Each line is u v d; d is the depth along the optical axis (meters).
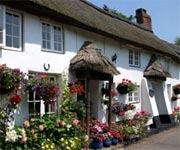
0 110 8.55
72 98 11.55
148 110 18.27
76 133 10.67
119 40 14.92
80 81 12.70
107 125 12.94
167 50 21.61
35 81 9.34
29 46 9.96
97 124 12.59
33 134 9.02
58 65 11.17
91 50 12.16
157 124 18.91
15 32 9.60
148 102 18.31
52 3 10.83
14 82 8.64
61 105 11.12
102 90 13.98
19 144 8.66
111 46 14.96
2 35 8.91
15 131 8.48
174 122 21.34
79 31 12.45
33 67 10.05
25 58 9.76
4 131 8.51
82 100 12.16
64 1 13.17
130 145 13.30
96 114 13.70
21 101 9.44
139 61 18.19
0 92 8.67
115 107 14.59
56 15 10.50
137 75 17.73
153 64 19.05
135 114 15.61
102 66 11.92
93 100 13.80
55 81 11.23
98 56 12.10
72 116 11.16
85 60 11.59
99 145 12.03
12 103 8.62
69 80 11.64
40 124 9.55
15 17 9.64
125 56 16.42
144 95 18.39
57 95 9.82
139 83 18.03
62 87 11.23
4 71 8.45
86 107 11.94
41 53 10.44
